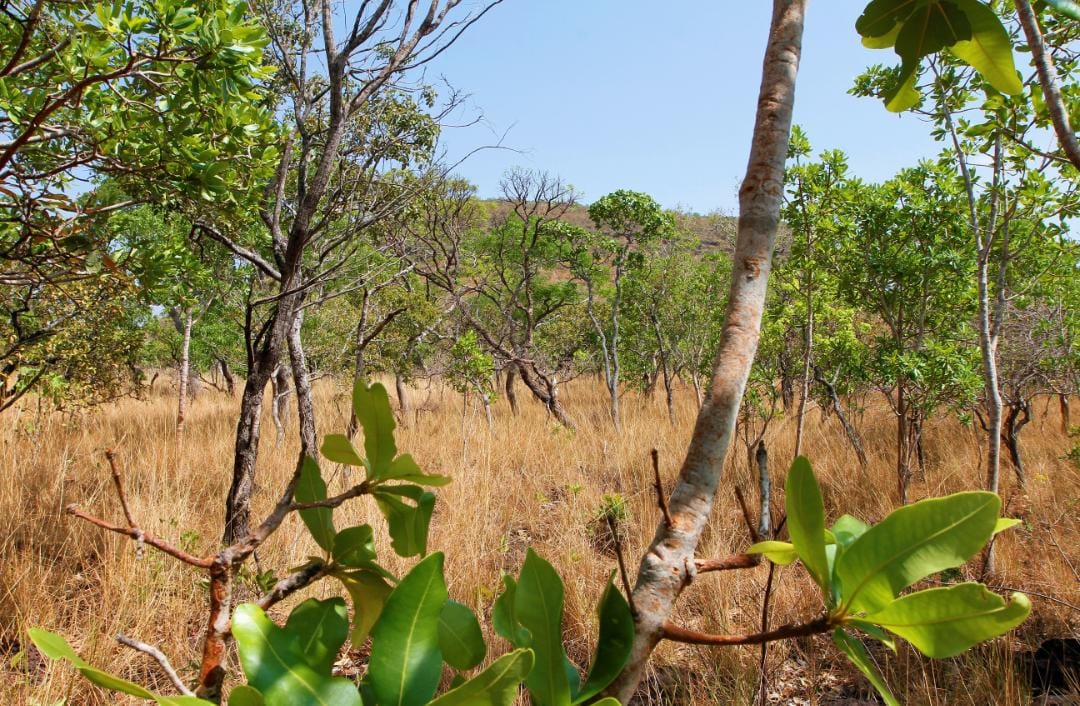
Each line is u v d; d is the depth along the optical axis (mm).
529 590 609
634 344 14055
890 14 941
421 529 684
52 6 2484
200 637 3375
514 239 14195
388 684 556
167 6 2201
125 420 9344
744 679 3100
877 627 573
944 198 5559
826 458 6820
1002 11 3359
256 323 8359
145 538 576
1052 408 10844
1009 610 493
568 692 590
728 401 645
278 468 6410
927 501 534
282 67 4531
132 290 3299
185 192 2844
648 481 6770
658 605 608
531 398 15781
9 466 5020
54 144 3008
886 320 6027
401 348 10023
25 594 3295
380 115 4926
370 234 6871
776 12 743
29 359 4891
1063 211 4219
